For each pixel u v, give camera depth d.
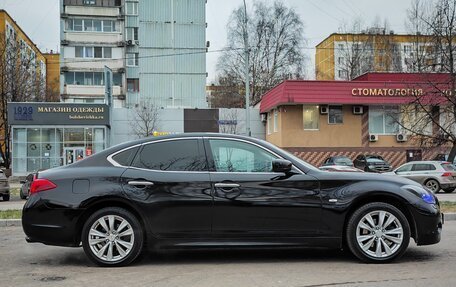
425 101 26.97
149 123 38.41
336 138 33.31
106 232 6.14
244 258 6.65
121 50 55.25
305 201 6.10
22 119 35.44
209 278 5.55
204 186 6.11
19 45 45.09
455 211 11.54
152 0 55.25
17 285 5.36
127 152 6.39
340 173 6.34
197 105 55.34
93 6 55.00
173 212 6.07
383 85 32.53
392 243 6.20
